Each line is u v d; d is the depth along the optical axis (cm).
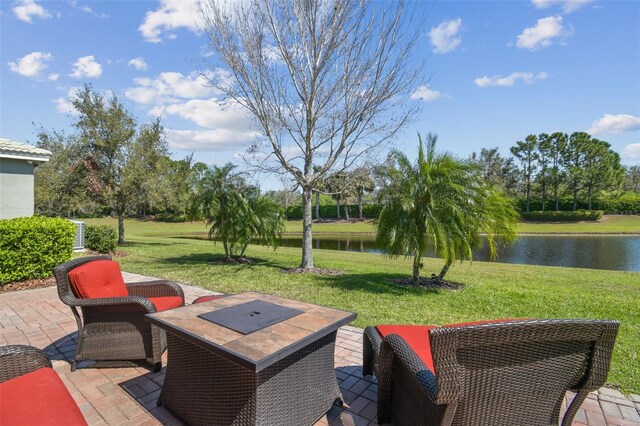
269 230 902
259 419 179
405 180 594
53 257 635
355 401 246
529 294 562
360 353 326
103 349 283
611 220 3534
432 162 596
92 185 1184
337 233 2697
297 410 204
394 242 591
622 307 488
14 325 394
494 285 643
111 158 1245
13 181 906
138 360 289
